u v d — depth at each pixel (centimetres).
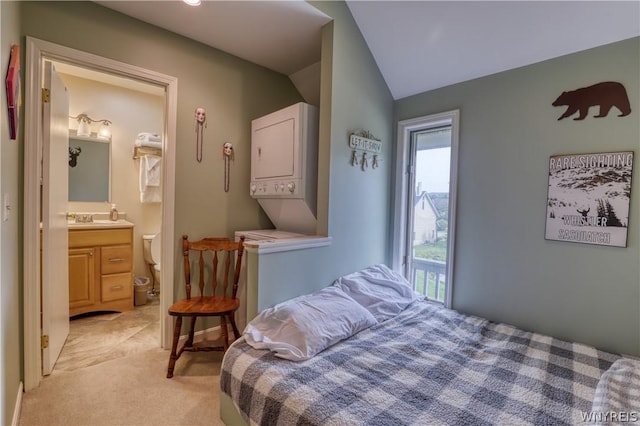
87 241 285
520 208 204
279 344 150
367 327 184
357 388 124
